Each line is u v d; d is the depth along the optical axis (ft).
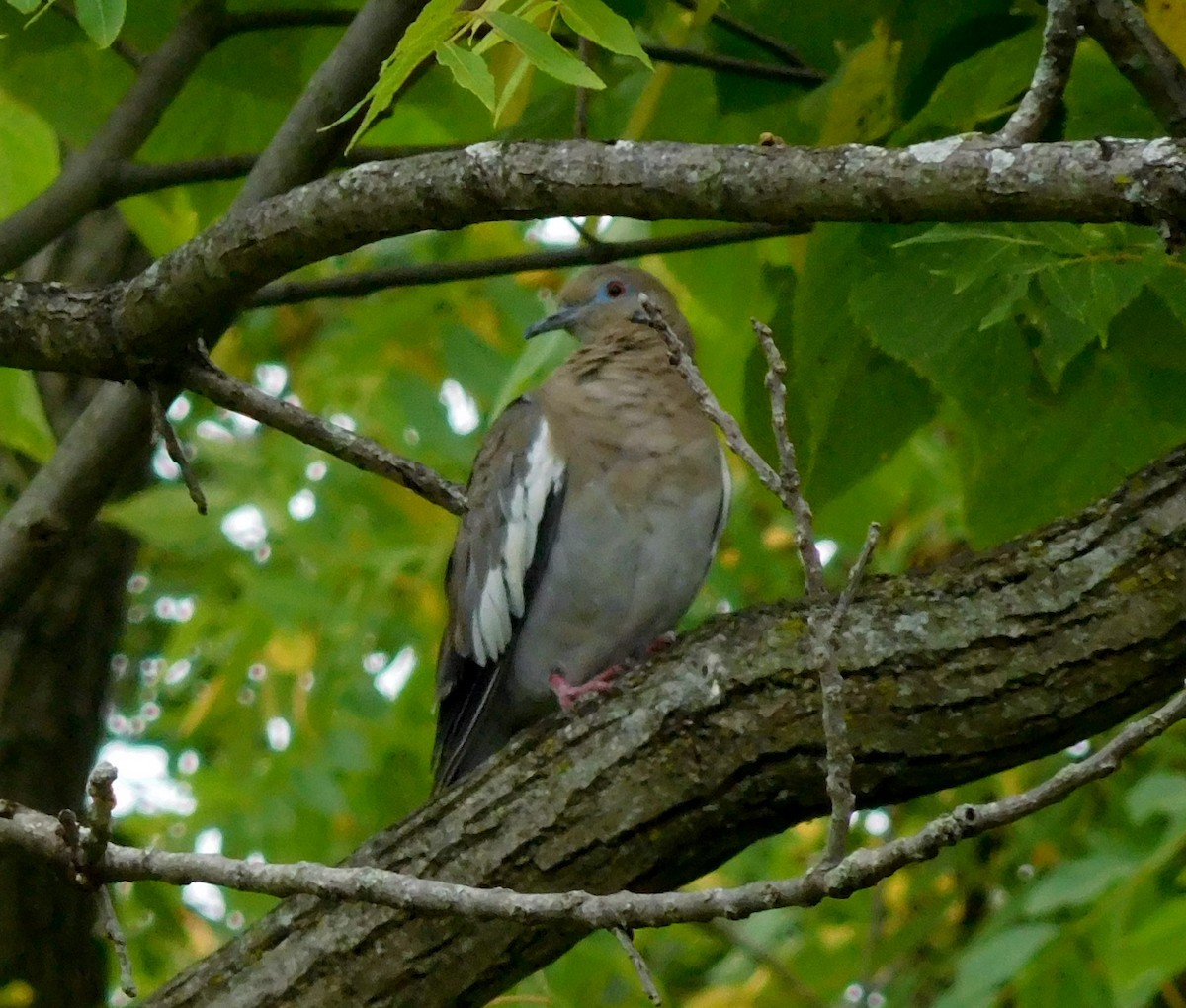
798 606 22.72
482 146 20.07
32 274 39.32
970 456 30.50
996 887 41.32
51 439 33.04
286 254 21.67
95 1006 38.75
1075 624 20.89
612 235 35.76
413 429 44.55
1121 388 27.14
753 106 30.86
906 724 21.30
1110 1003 32.24
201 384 24.75
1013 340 24.91
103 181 29.01
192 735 47.62
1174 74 21.53
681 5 30.19
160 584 55.93
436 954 22.76
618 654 30.89
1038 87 18.60
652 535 29.89
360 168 20.89
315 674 42.45
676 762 22.30
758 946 43.60
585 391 30.81
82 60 33.47
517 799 22.89
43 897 37.73
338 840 44.96
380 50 27.58
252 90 34.40
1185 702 15.21
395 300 45.57
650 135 32.68
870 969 38.63
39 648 38.47
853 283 25.52
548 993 34.37
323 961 23.09
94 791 17.44
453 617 31.30
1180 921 26.96
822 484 29.32
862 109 27.76
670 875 22.71
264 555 47.06
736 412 36.22
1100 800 38.91
